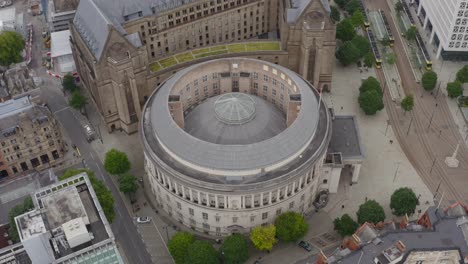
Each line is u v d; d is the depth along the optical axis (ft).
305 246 567.59
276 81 652.07
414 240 478.59
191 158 537.65
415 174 653.30
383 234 484.33
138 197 631.56
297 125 561.84
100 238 440.45
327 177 615.57
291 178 536.83
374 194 629.51
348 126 652.48
